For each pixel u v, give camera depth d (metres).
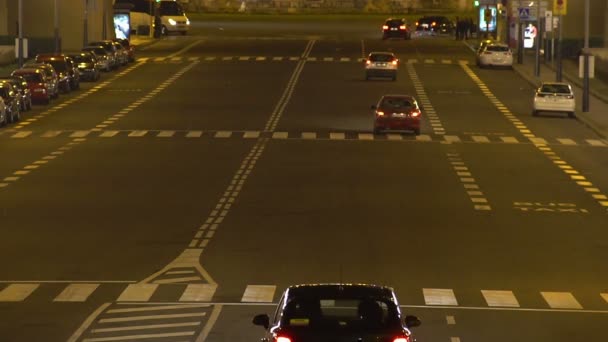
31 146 69.31
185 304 34.41
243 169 61.41
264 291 36.28
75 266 39.81
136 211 50.03
